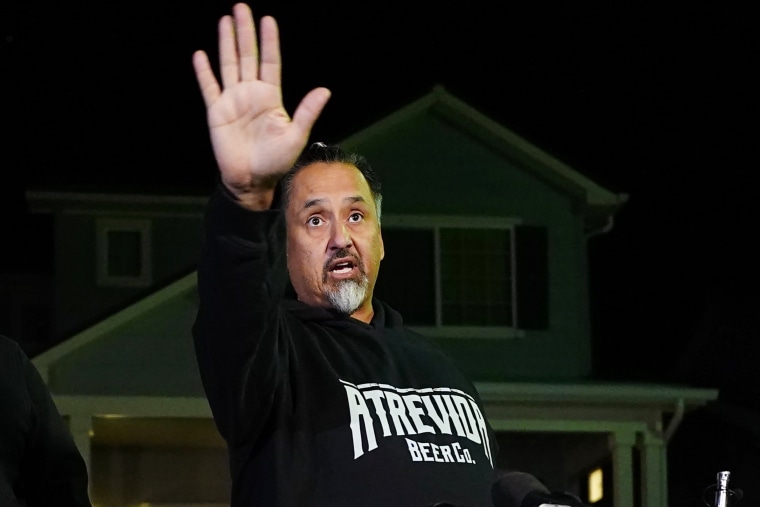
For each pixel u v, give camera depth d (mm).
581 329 27484
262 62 4492
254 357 4734
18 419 5637
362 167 5793
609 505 27797
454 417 5328
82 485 5863
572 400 26172
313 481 4918
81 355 25609
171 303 25984
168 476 27656
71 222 28688
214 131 4457
